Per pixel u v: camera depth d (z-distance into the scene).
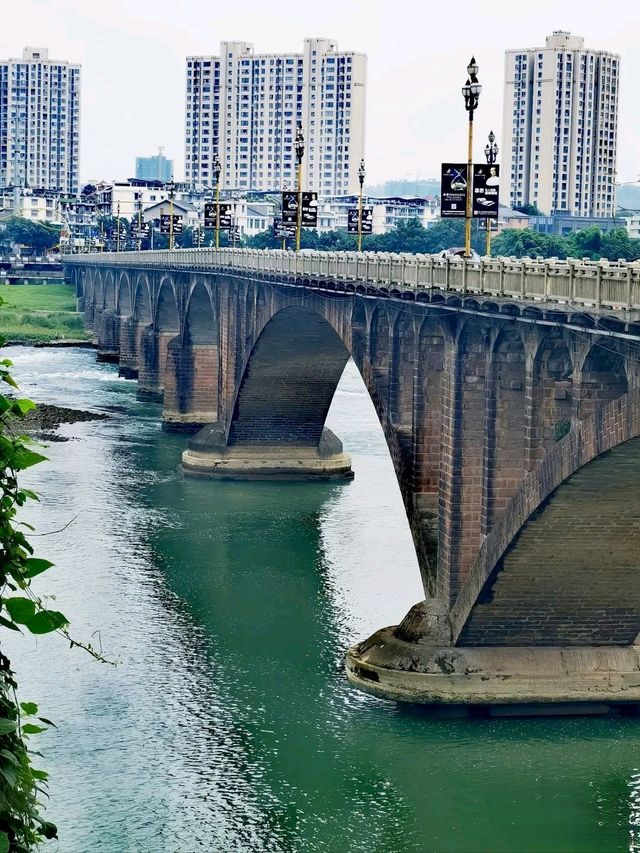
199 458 122.00
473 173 67.69
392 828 54.06
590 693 62.97
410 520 72.94
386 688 64.56
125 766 58.28
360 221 107.12
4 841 19.95
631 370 49.25
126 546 93.88
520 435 61.28
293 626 76.56
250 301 116.62
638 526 57.12
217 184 140.12
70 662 70.12
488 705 63.19
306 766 58.97
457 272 61.72
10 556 21.84
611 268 45.75
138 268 182.88
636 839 53.81
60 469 123.94
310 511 107.75
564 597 61.72
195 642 73.62
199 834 52.81
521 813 55.50
